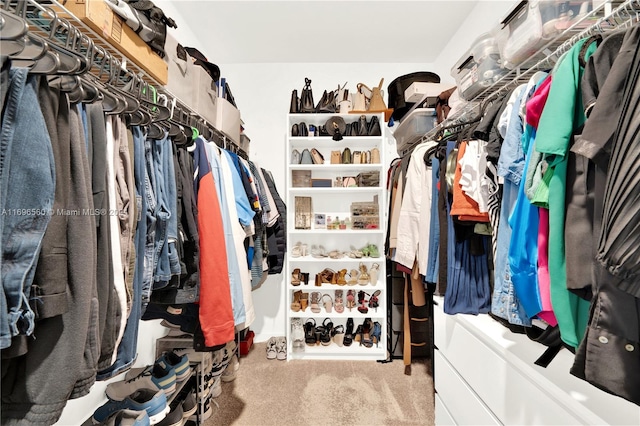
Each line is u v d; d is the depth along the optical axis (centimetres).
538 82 81
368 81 260
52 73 47
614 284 49
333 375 191
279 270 209
